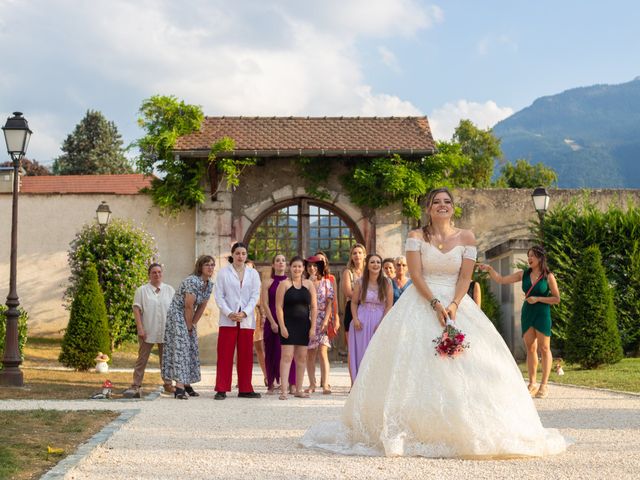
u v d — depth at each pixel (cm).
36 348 1838
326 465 549
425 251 646
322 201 2019
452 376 592
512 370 618
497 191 2091
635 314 1864
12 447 619
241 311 1098
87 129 6234
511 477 502
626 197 2102
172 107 1975
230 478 509
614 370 1449
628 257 1873
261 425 779
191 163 1977
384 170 1947
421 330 616
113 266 1864
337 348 1997
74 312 1500
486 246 2078
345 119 2134
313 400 1055
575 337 1505
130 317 1888
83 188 3853
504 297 1948
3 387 1177
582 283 1520
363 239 1997
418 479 498
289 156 1977
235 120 2100
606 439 661
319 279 1201
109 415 842
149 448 633
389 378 605
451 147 2017
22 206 2033
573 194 2102
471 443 570
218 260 1972
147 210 2030
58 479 501
